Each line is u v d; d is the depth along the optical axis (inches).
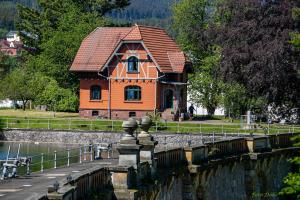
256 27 2586.1
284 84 2541.8
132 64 2908.5
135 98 2913.4
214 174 1348.4
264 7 2581.2
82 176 784.3
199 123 2576.3
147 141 1015.6
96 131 2503.7
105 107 2947.8
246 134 2251.5
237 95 2952.8
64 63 3390.7
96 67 2945.4
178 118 2832.2
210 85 3253.0
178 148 1201.4
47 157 1978.3
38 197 640.4
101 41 3068.4
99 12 4128.9
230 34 2625.5
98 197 812.6
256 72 2527.1
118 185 887.1
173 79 2925.7
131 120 942.4
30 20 4291.3
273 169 1700.3
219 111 3695.9
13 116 2974.9
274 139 1747.0
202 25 3843.5
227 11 2743.6
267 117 2802.7
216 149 1397.6
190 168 1215.6
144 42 2874.0
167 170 1111.6
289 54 2492.6
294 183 980.6
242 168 1550.2
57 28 3831.2
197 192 1258.0
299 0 2527.1
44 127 2637.8
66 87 3464.6
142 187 925.8
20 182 1162.0
